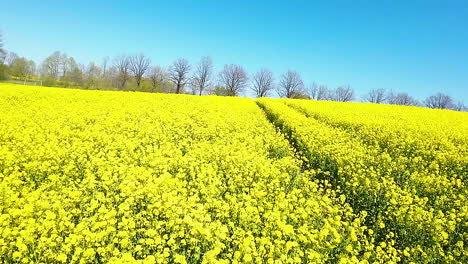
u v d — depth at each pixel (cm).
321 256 593
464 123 2661
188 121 1894
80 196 764
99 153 1125
